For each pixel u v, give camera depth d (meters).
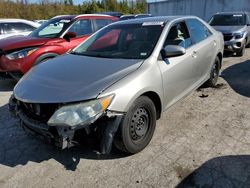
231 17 10.03
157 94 3.33
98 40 4.17
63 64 3.49
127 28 4.09
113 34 4.10
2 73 5.90
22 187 2.80
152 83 3.20
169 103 3.71
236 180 2.73
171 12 24.52
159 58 3.47
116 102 2.77
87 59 3.59
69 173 2.98
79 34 6.68
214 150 3.25
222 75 6.51
